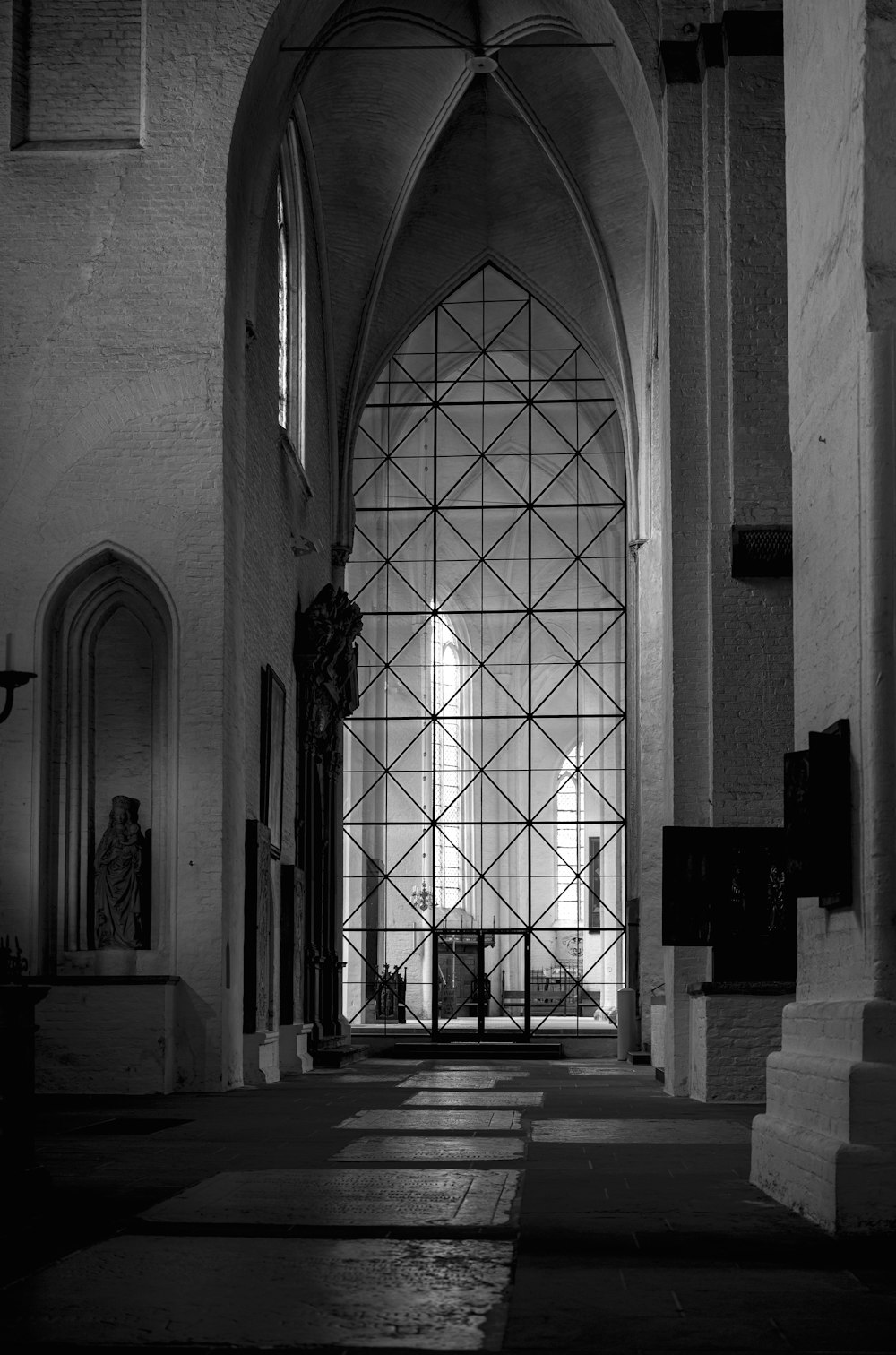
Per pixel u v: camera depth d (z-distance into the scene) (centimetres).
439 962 3931
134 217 1894
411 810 3856
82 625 1872
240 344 1972
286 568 2531
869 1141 780
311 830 2717
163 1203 888
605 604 3925
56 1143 1227
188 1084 1778
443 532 3931
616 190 3148
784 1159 887
